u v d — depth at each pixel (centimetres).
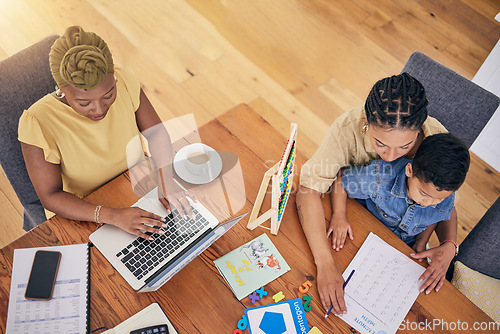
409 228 146
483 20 314
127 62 268
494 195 242
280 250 131
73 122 137
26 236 126
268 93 264
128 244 126
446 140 117
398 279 129
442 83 155
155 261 124
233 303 120
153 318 116
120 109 146
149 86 260
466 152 117
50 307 115
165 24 286
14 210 212
